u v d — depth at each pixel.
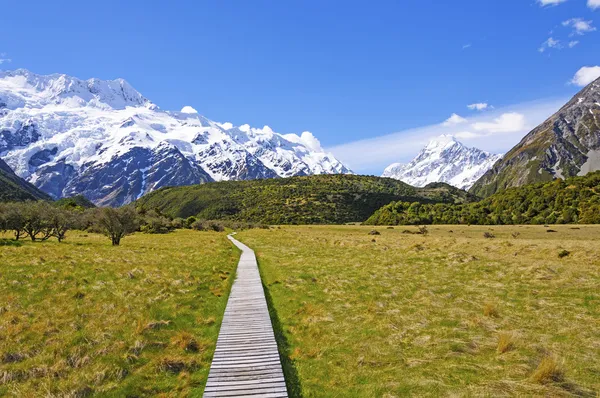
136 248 48.31
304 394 11.05
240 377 11.84
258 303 20.41
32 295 20.38
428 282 23.42
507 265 27.33
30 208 59.59
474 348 13.51
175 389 11.39
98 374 11.74
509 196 144.00
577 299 18.30
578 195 119.75
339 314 17.95
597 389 10.52
